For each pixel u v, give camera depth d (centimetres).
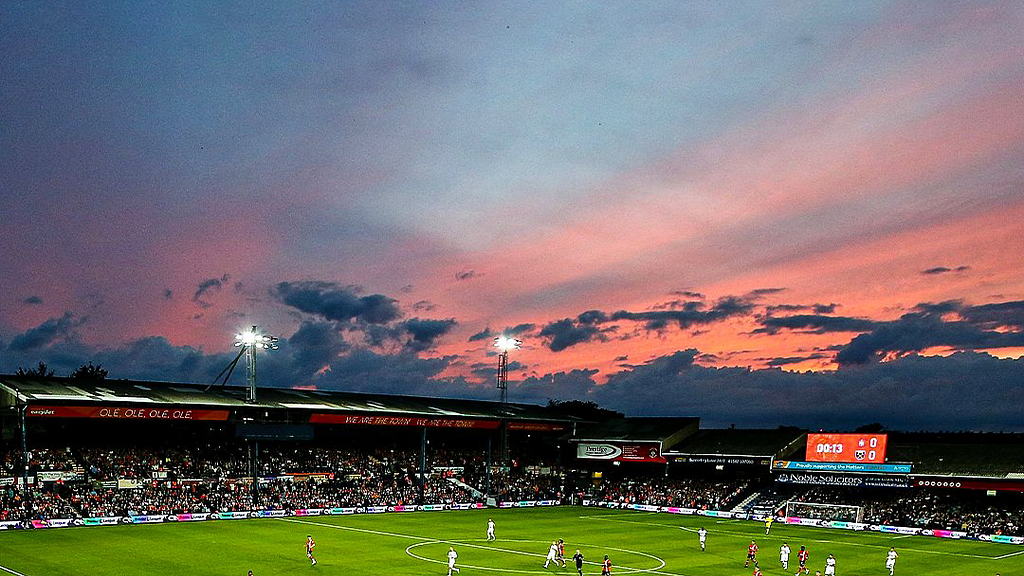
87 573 6278
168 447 12200
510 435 16462
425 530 9388
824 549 8644
